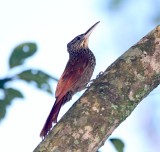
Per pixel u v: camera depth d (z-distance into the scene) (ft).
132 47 29.45
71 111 27.27
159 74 28.63
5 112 34.30
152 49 28.99
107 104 27.30
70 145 25.98
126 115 27.53
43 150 25.88
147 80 28.35
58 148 25.85
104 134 26.71
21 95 34.04
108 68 29.04
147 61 28.63
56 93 37.65
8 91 33.81
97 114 26.94
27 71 32.68
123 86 27.96
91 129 26.50
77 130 26.40
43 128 31.89
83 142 26.16
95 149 26.37
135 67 28.50
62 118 27.20
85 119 26.73
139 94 28.04
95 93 27.71
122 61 28.86
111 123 26.96
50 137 26.35
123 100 27.61
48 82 33.32
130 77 28.25
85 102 27.43
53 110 34.71
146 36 29.71
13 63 32.73
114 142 30.73
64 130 26.43
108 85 27.99
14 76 32.73
